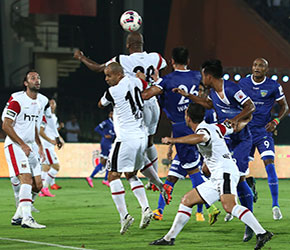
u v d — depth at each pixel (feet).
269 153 90.48
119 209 69.21
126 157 69.00
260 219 87.35
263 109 91.71
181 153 79.41
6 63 278.46
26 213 76.18
